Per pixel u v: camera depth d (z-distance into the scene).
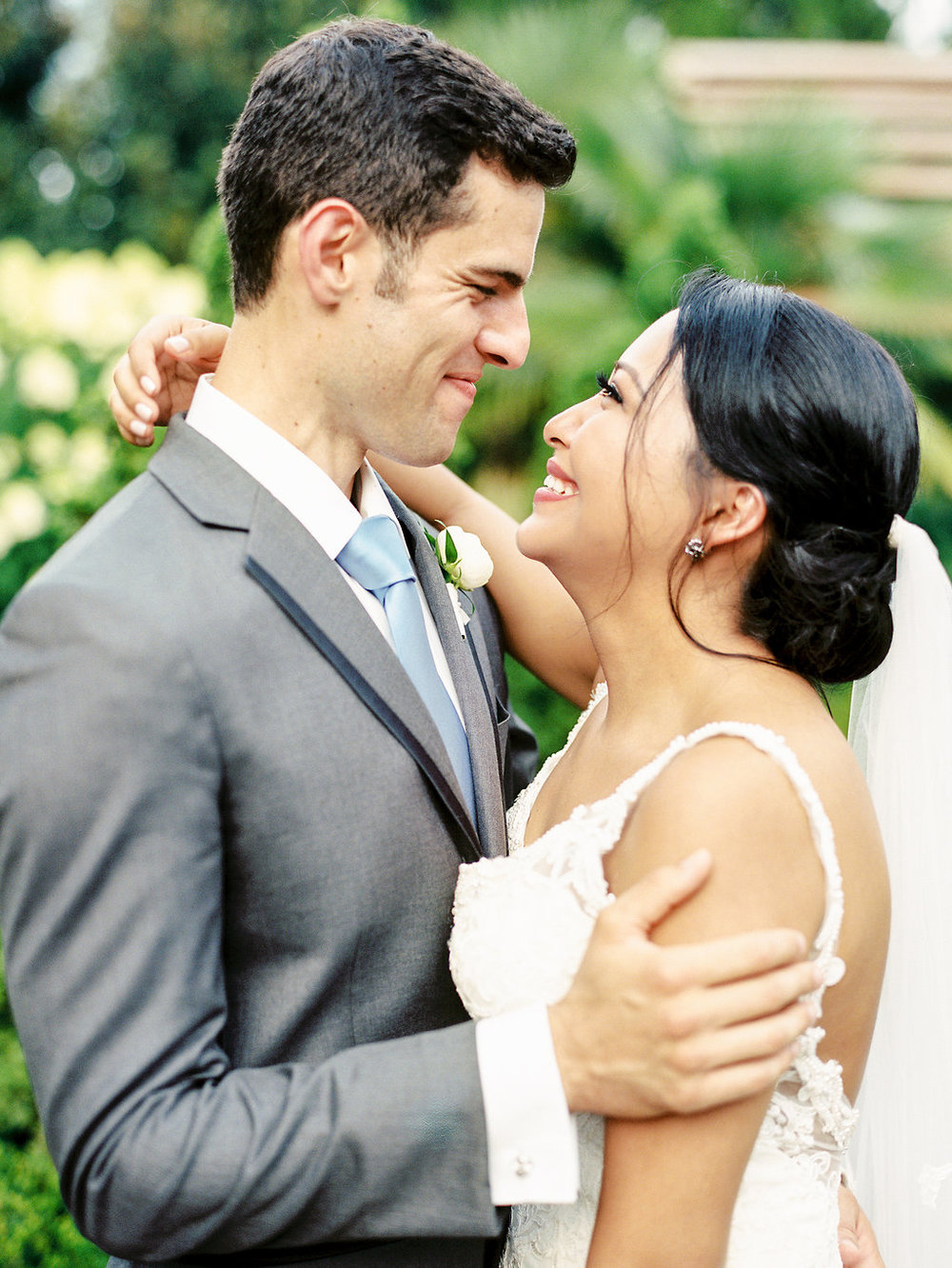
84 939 1.20
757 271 5.04
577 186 5.43
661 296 4.53
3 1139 3.05
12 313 3.60
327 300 1.46
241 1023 1.35
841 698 3.34
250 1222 1.18
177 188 11.77
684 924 1.20
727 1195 1.20
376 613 1.55
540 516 1.56
